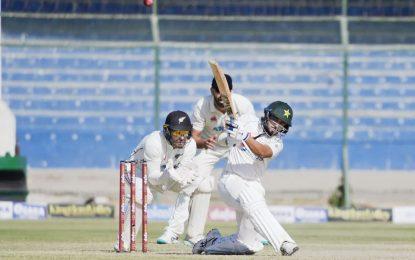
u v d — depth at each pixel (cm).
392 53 8475
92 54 8312
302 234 4756
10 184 7538
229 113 2678
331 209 6669
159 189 2947
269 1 8369
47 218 6525
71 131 8144
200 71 8381
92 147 8112
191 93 8356
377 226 5909
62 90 8244
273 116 2578
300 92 8425
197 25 8344
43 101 8206
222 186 2639
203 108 3647
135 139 8188
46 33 8169
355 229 5431
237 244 2673
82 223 5797
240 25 8375
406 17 8406
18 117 8162
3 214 6475
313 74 8431
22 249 3086
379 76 8444
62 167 8038
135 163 2658
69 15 8106
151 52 8344
